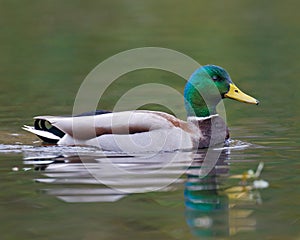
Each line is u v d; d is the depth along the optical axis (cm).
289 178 1445
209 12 4484
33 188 1380
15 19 4250
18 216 1216
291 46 3394
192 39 3584
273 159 1619
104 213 1229
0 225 1173
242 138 1864
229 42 3509
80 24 4088
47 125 2081
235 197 1322
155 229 1152
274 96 2436
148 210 1245
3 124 2027
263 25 3981
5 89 2562
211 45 3428
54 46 3459
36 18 4266
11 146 1777
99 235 1123
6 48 3419
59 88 2577
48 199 1308
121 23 4112
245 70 2903
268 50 3319
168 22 4128
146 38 3606
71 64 3041
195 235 1123
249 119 2103
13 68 2975
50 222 1185
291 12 4412
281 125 2005
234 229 1149
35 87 2592
